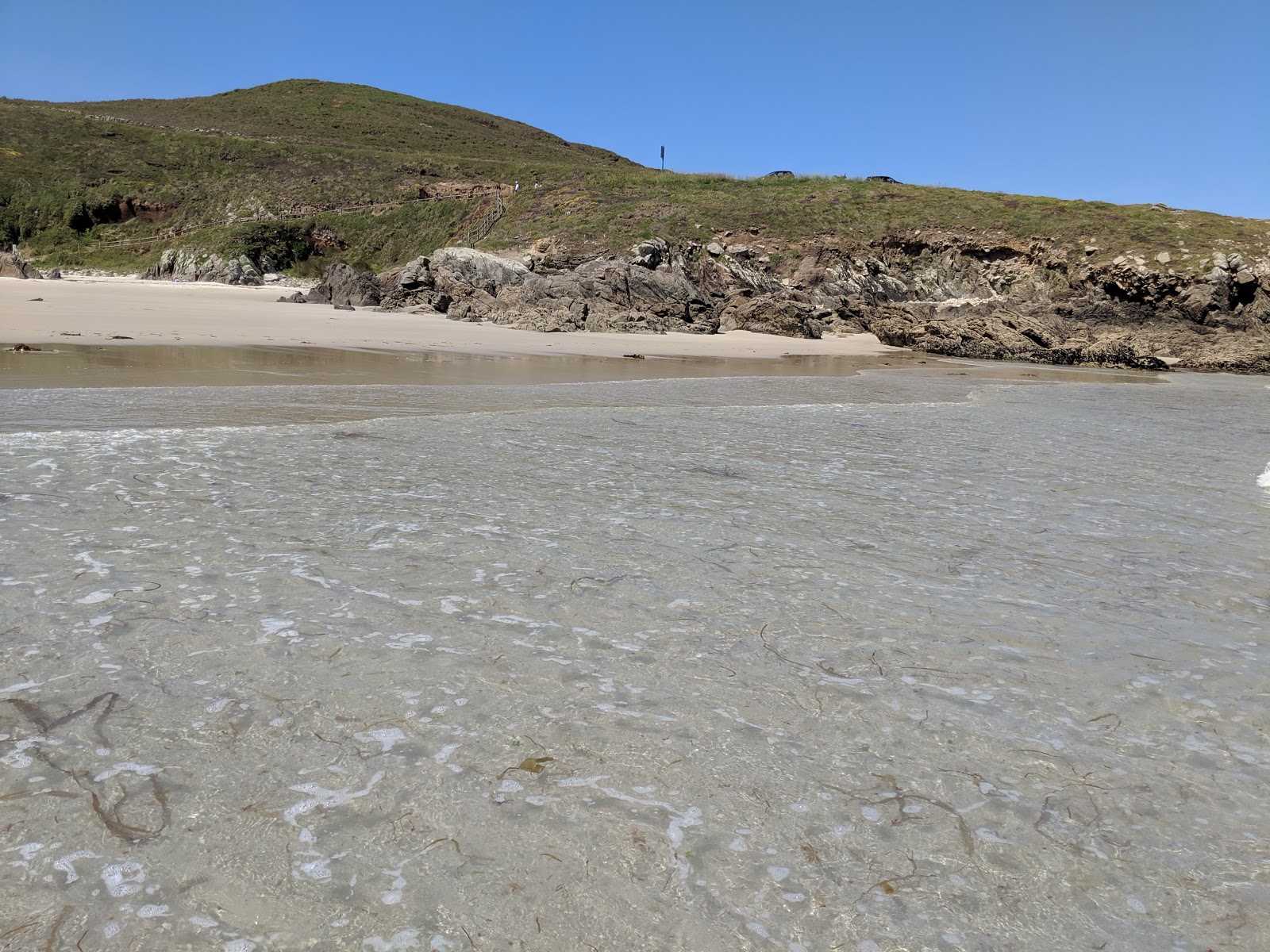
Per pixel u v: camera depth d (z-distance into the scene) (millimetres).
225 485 5859
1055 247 44250
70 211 66000
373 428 8766
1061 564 4852
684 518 5535
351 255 62438
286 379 13242
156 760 2467
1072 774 2602
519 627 3576
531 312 31875
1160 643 3695
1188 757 2742
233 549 4434
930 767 2609
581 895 1995
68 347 16484
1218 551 5234
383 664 3150
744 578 4355
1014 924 1954
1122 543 5355
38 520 4797
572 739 2680
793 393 14953
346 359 17359
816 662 3354
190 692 2877
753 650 3451
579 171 70375
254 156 75688
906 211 49156
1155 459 8891
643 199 52719
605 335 30484
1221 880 2133
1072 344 31188
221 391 11266
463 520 5238
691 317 36562
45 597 3648
